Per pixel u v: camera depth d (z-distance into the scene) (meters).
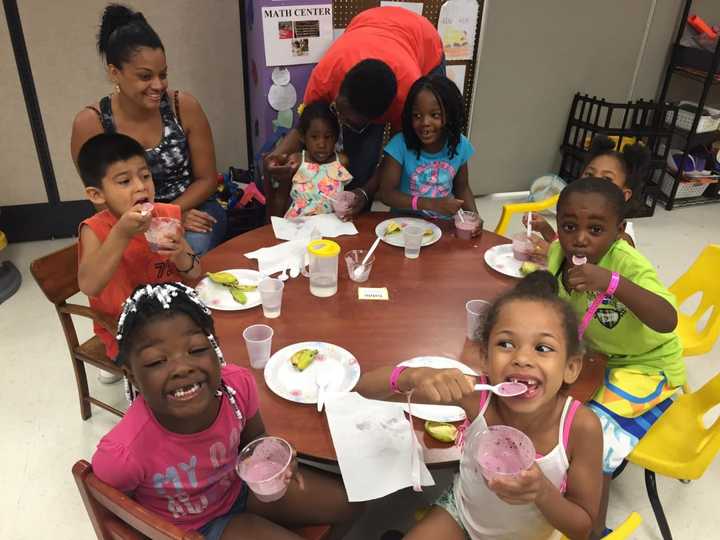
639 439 1.56
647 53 4.53
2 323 2.88
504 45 4.16
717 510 2.03
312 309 1.71
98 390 2.47
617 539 1.07
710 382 1.66
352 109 2.40
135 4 3.35
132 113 2.35
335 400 1.33
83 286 1.75
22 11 3.12
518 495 1.01
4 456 2.13
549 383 1.14
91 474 0.98
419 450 1.23
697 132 4.31
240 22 3.61
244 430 1.31
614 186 1.58
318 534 1.34
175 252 1.74
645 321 1.51
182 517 1.25
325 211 2.52
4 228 3.58
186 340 1.06
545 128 4.63
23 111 3.34
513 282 1.91
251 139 3.99
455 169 2.51
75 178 3.61
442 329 1.63
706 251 2.14
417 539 1.29
